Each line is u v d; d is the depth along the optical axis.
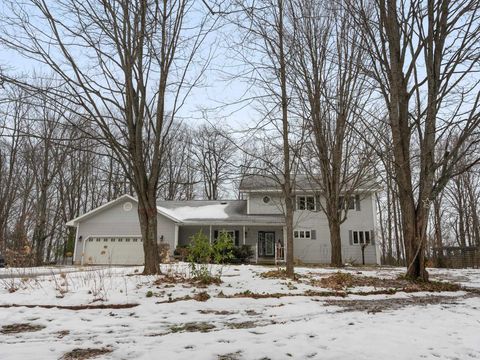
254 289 7.93
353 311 5.67
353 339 3.98
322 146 17.38
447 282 9.92
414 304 6.37
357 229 23.89
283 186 10.72
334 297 7.10
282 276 10.20
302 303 6.34
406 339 3.98
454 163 9.02
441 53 8.99
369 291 7.87
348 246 23.77
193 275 9.33
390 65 10.15
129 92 9.76
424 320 4.97
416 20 9.23
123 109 9.86
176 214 24.72
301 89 12.02
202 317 5.35
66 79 8.78
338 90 14.91
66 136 24.59
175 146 34.19
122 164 9.82
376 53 10.34
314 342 3.87
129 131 9.91
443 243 37.94
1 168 27.22
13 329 4.69
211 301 6.48
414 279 9.57
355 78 14.41
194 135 35.88
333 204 17.94
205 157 36.28
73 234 28.03
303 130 13.62
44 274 11.28
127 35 9.40
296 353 3.50
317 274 11.75
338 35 13.40
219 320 5.15
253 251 22.23
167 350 3.60
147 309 5.82
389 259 34.22
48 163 27.58
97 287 7.53
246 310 5.84
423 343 3.83
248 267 14.41
